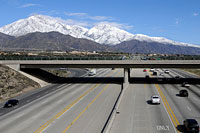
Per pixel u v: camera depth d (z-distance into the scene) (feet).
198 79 307.37
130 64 251.39
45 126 124.88
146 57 260.01
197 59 238.68
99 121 132.46
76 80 303.48
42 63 261.65
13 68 264.72
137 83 271.90
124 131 114.21
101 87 246.68
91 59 255.50
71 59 259.39
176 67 246.88
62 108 160.97
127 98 189.47
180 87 243.60
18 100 185.88
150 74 372.79
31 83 247.70
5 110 156.97
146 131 113.91
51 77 310.86
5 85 218.38
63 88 241.35
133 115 140.56
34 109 158.71
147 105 165.27
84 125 126.00
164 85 256.73
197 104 168.14
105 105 168.45
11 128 122.52
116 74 379.14
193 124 110.93
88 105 168.86
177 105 165.07
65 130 118.83
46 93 214.48
